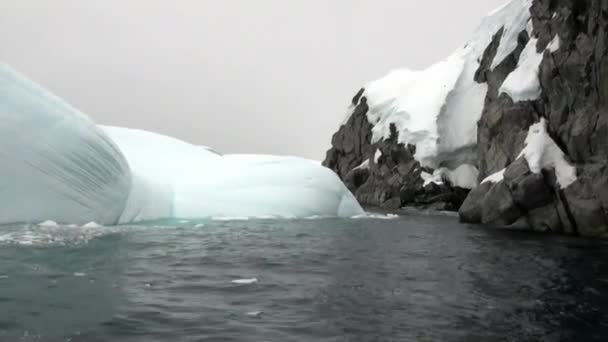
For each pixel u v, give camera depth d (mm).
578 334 4637
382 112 39594
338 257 9094
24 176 11562
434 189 28562
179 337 4227
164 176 17953
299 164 20438
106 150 13461
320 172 20422
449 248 10805
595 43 15375
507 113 20000
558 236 13773
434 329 4715
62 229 11320
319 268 7848
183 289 6074
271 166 19812
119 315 4820
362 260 8812
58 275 6555
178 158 20172
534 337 4535
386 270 7824
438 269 8023
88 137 13000
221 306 5320
